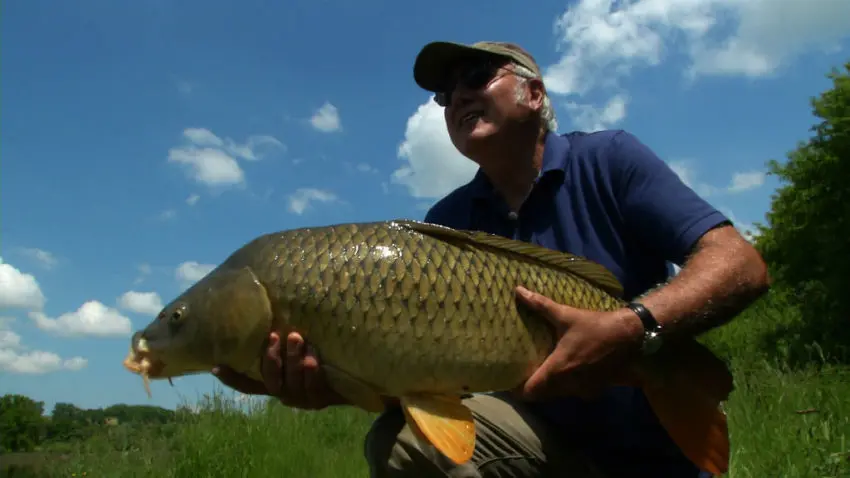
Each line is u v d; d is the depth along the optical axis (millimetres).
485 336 835
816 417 1582
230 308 854
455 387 839
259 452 2129
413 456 906
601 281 931
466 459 802
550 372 828
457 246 858
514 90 1050
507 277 858
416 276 827
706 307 813
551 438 967
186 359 896
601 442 964
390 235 851
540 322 854
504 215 1077
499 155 1065
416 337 822
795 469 1301
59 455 2156
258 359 859
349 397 846
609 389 947
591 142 1012
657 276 986
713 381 869
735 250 841
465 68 1069
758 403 1834
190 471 1990
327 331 828
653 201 921
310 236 860
